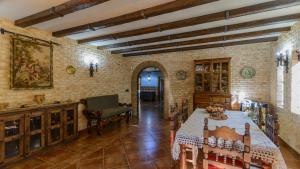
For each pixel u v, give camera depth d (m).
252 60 5.42
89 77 5.46
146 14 2.90
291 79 3.69
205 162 1.82
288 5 2.57
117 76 6.76
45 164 3.06
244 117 3.24
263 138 2.12
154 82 13.55
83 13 3.09
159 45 5.55
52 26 3.82
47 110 3.66
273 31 4.04
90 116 4.95
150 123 6.10
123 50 6.18
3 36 3.32
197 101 5.65
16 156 3.09
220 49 5.84
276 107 4.62
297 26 3.45
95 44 5.47
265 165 2.09
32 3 2.68
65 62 4.64
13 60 3.43
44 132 3.60
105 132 5.02
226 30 3.76
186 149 2.51
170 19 3.40
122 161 3.17
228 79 5.37
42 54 4.01
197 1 2.48
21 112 3.17
